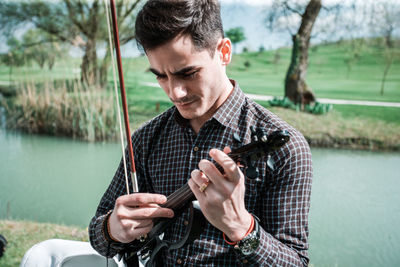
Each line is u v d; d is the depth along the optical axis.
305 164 0.98
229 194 0.78
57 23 7.55
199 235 0.92
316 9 6.91
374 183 4.44
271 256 0.89
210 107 1.02
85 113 6.43
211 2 0.93
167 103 6.72
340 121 6.30
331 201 3.96
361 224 3.48
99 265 1.33
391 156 5.48
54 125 6.59
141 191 1.25
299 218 0.97
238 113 1.09
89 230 1.13
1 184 4.40
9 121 6.75
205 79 0.94
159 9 0.87
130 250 1.08
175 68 0.91
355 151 5.69
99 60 7.19
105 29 7.40
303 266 0.96
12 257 2.86
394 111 6.41
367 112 6.38
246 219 0.84
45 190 4.21
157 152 1.18
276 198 0.98
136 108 6.50
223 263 1.01
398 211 3.71
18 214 3.67
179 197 0.97
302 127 6.20
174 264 1.07
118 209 0.95
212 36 0.92
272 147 0.80
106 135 6.35
